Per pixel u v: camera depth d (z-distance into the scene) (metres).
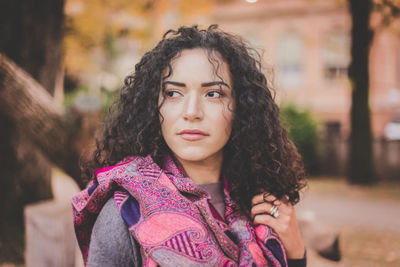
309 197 7.36
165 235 0.92
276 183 1.18
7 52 3.85
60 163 2.46
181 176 1.03
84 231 1.07
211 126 1.01
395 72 15.01
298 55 16.17
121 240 0.93
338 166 10.57
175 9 9.31
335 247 3.03
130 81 1.19
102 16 8.02
